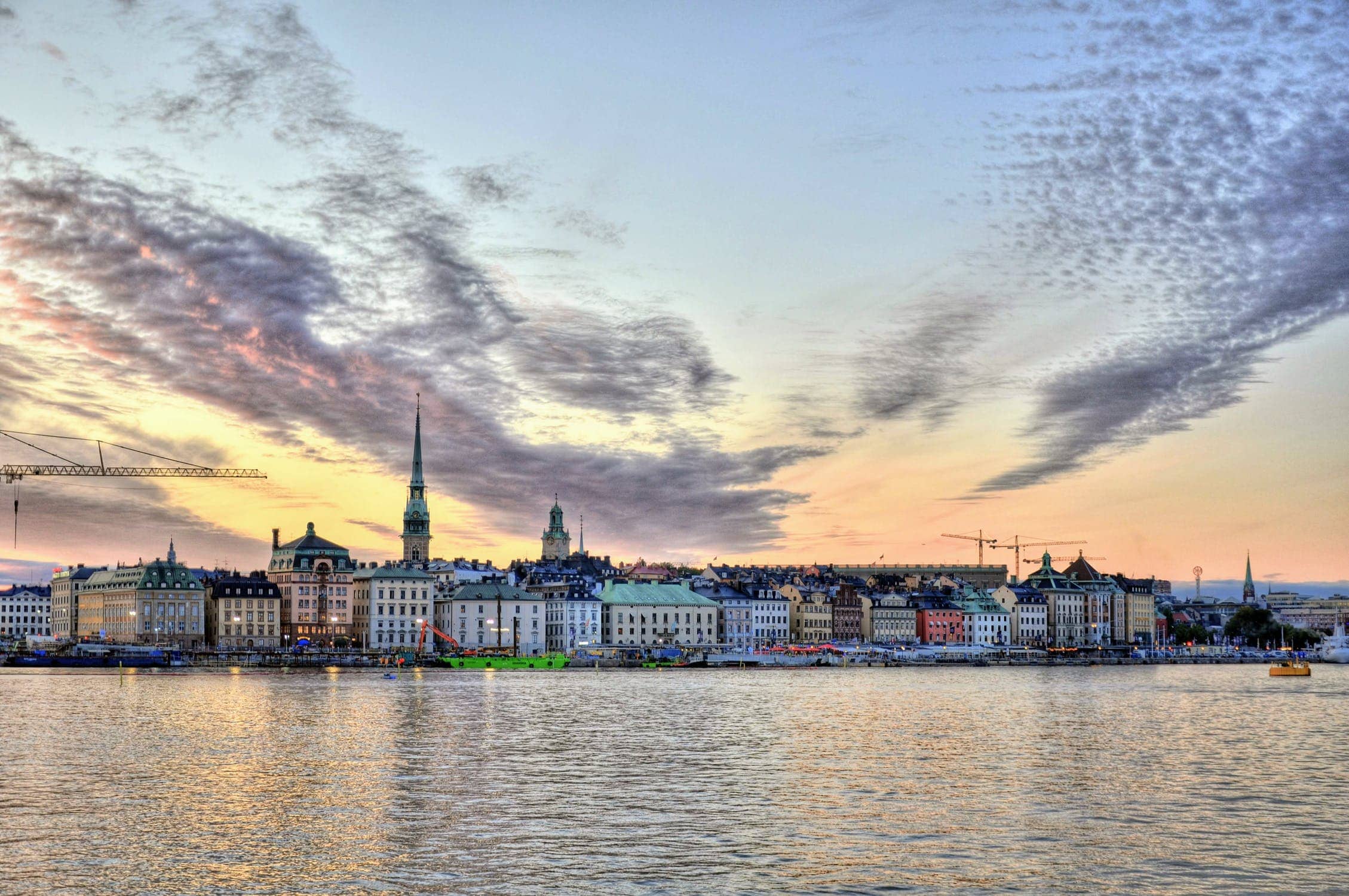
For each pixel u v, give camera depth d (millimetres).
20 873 76250
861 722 170375
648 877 75750
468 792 104688
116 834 86750
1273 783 111312
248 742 139375
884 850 82812
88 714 174875
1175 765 123375
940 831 88688
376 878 75438
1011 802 100562
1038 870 77812
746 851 82312
